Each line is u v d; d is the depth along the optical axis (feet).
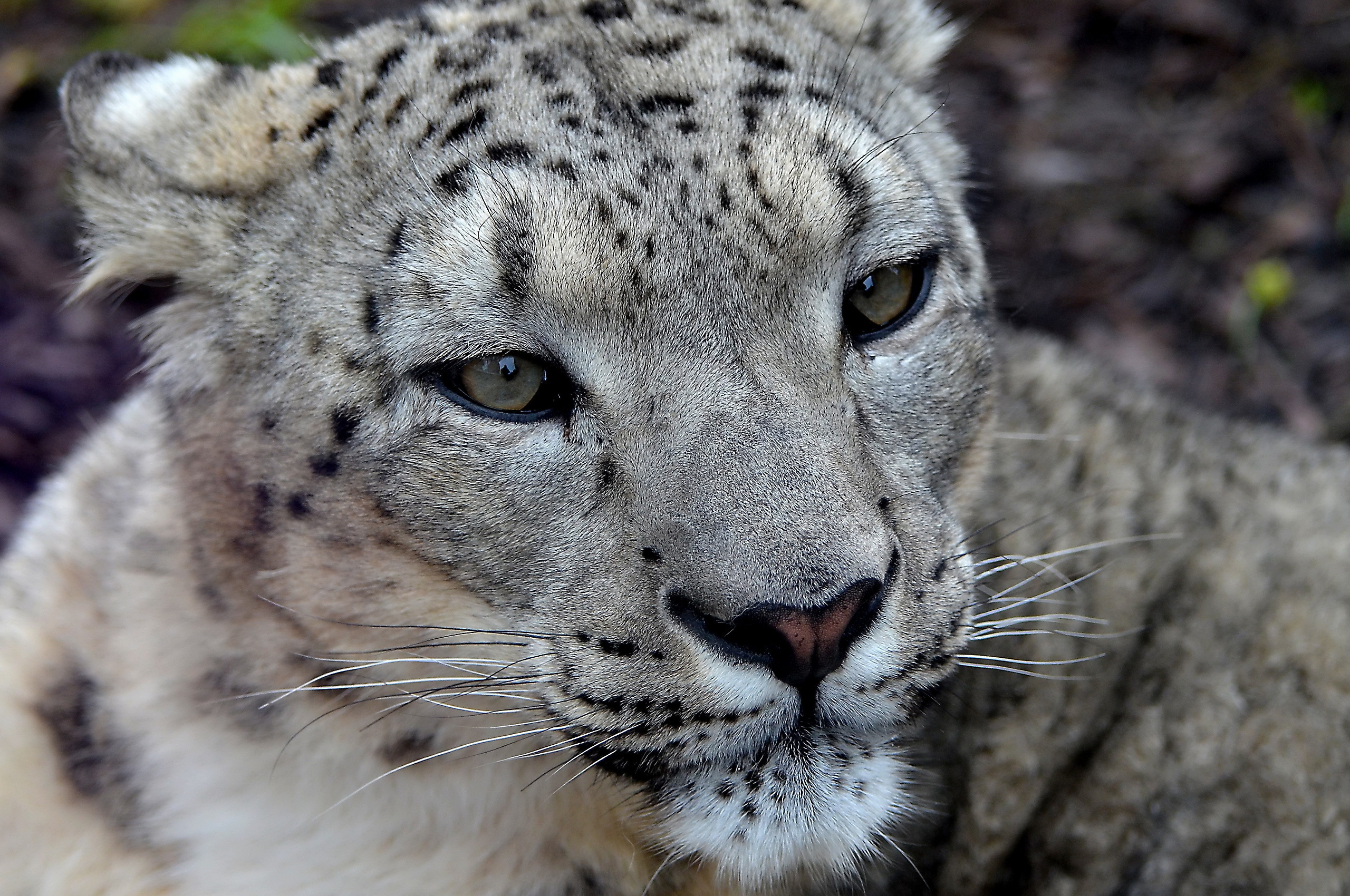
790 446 13.57
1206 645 20.17
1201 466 22.22
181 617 16.65
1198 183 37.65
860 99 16.34
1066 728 19.77
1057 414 22.17
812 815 14.32
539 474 14.35
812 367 14.26
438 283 14.15
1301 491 22.38
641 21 15.99
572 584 14.32
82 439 25.29
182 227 16.08
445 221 14.24
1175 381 33.55
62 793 17.75
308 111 16.08
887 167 15.14
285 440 15.17
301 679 15.89
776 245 13.93
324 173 15.39
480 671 15.30
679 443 13.75
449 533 14.76
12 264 34.55
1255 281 34.78
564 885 17.25
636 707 14.05
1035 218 37.17
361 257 14.76
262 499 15.39
